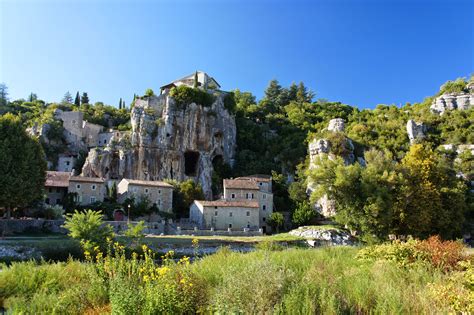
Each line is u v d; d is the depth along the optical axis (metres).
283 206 76.44
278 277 10.01
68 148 95.50
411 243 15.79
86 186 64.81
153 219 65.75
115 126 114.31
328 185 46.19
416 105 112.38
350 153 80.00
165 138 90.25
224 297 9.23
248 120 115.62
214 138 96.56
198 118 94.75
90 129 101.19
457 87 106.31
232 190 70.56
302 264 14.65
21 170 44.47
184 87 96.25
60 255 30.06
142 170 86.38
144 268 12.15
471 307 8.70
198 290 10.57
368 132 91.50
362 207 43.19
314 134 96.50
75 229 31.17
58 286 13.37
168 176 88.44
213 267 13.80
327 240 48.16
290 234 53.53
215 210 61.94
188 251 37.44
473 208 55.19
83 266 15.66
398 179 44.28
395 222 44.56
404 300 9.38
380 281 11.11
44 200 61.84
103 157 83.88
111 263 13.19
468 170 70.81
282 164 93.62
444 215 44.88
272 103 135.00
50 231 47.94
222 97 104.56
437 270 12.60
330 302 8.91
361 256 15.88
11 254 29.52
